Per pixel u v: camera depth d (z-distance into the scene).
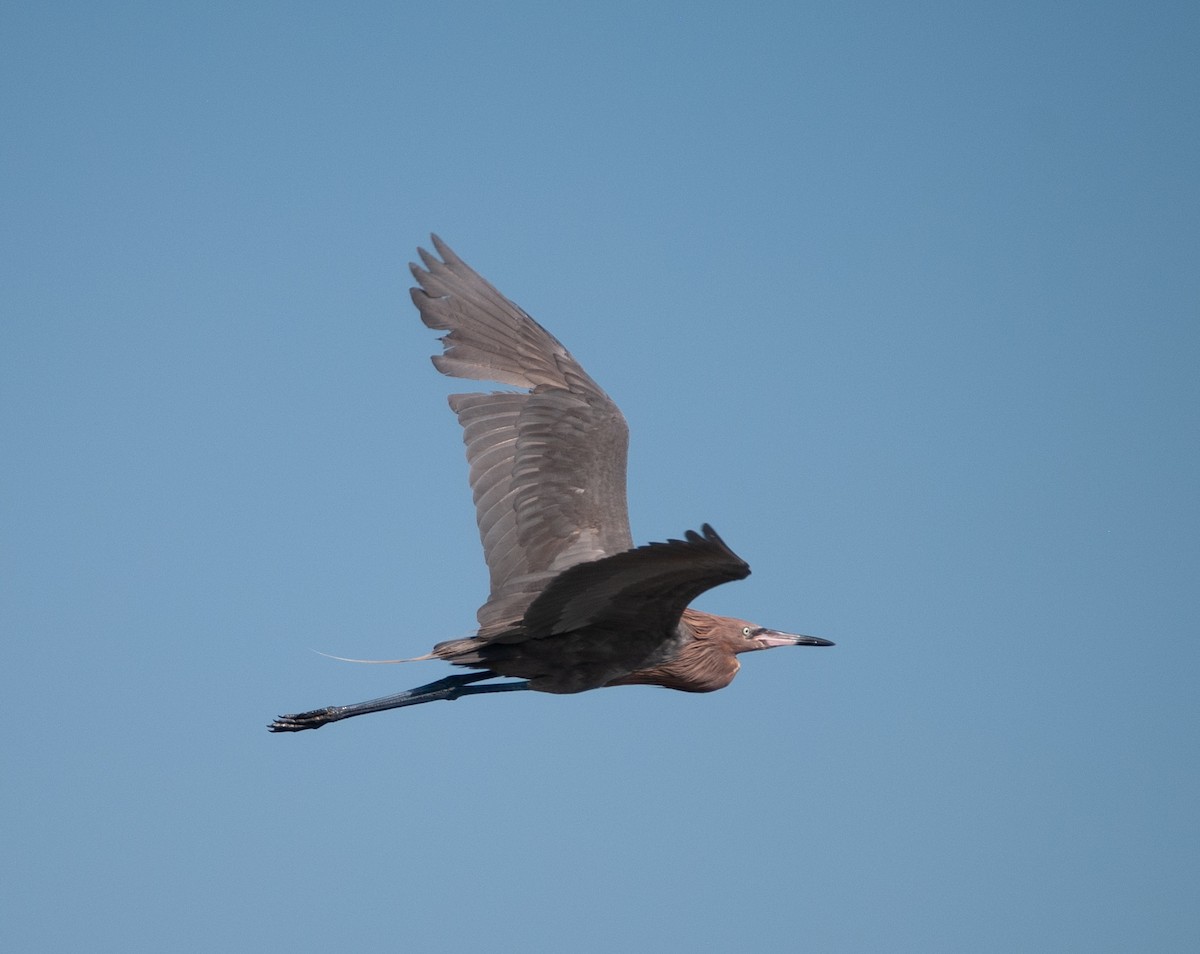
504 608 14.41
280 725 15.22
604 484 15.18
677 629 15.14
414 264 16.06
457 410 15.58
